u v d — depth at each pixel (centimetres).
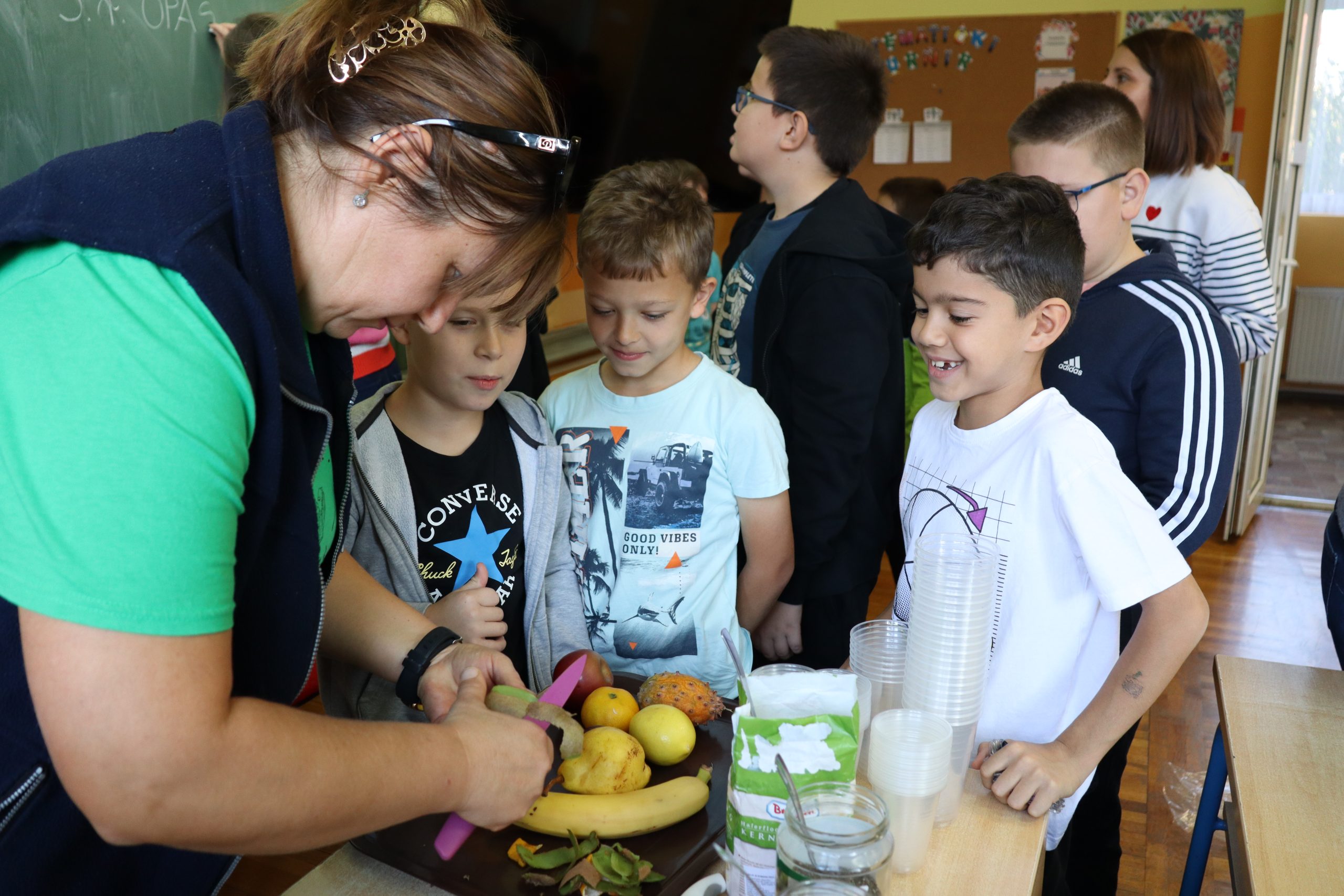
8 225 57
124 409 53
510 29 221
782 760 70
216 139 66
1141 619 105
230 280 60
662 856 83
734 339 203
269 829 58
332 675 108
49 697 53
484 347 113
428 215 64
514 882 80
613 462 144
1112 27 508
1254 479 450
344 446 88
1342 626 125
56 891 67
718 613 143
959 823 91
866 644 100
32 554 52
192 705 54
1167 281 155
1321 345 713
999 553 115
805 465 168
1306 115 444
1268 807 96
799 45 187
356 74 62
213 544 56
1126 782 235
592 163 271
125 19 193
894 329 180
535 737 75
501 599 126
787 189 196
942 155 553
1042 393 117
